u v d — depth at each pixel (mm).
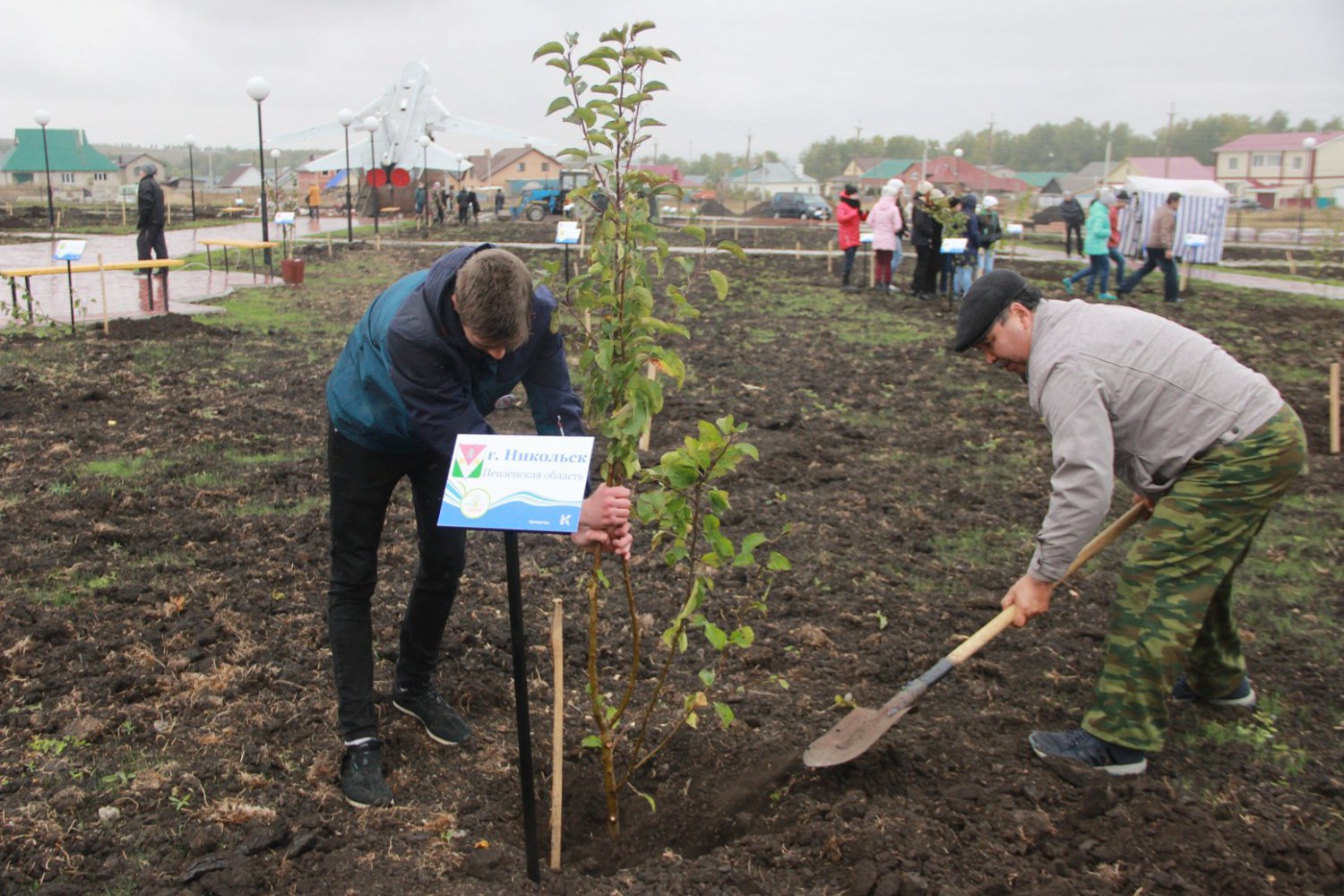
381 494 3512
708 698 4324
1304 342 13836
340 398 3377
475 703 4234
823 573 5688
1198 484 3523
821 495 7055
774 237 33406
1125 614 3656
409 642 3879
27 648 4457
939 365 11594
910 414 9391
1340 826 3482
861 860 3215
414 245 28281
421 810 3527
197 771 3654
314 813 3457
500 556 5781
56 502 6289
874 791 3678
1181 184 28500
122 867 3160
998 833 3371
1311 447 8562
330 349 11922
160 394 9320
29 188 72188
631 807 3682
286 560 5586
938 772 3754
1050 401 3568
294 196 48344
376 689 4246
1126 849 3303
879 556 5980
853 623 5082
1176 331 3600
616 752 3953
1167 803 3535
